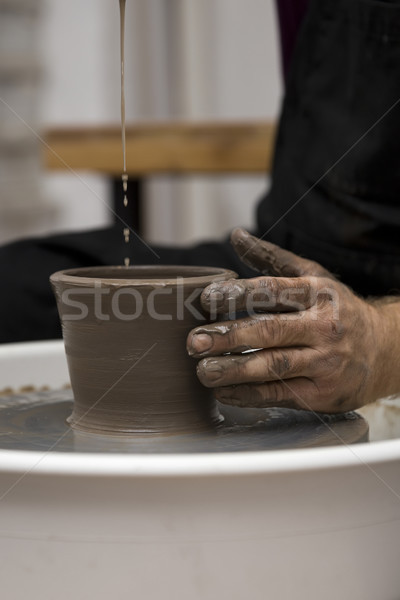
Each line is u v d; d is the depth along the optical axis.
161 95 2.97
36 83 2.91
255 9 2.76
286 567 0.63
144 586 0.62
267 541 0.62
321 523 0.62
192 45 2.88
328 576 0.65
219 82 2.88
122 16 0.90
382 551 0.67
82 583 0.62
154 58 2.95
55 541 0.61
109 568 0.61
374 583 0.67
